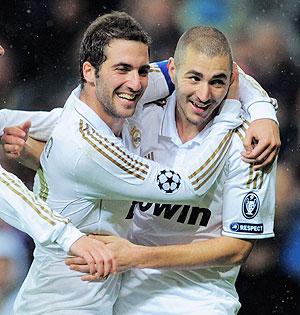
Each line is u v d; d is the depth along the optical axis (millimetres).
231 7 25469
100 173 11609
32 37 24750
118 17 11555
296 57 25188
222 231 12672
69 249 11305
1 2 24594
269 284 22969
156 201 11812
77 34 24984
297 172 24094
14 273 21141
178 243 13016
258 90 12828
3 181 11539
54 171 11922
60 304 12500
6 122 12820
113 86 11445
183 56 11766
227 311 13109
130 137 12281
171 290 13008
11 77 24594
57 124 12055
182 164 12539
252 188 12266
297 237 23312
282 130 24531
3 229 21234
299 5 25328
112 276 12656
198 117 11984
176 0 25266
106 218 12258
